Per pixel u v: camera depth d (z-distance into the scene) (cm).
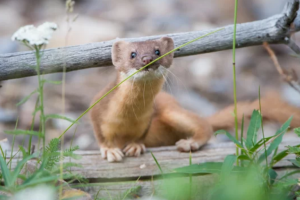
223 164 718
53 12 2198
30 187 611
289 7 899
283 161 901
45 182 645
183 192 766
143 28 2100
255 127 793
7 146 1280
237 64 1923
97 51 924
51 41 1819
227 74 1858
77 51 900
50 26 638
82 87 1702
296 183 687
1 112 1503
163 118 1148
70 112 1550
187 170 754
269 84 1798
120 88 972
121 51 964
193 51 961
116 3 2339
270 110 1195
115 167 920
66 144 1389
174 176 871
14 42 1859
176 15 2208
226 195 665
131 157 967
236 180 735
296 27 980
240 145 738
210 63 1894
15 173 601
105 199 767
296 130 719
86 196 692
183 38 964
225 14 2247
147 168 919
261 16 2230
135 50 954
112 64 968
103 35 1941
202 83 1786
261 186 704
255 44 977
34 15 2192
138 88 956
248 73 1877
